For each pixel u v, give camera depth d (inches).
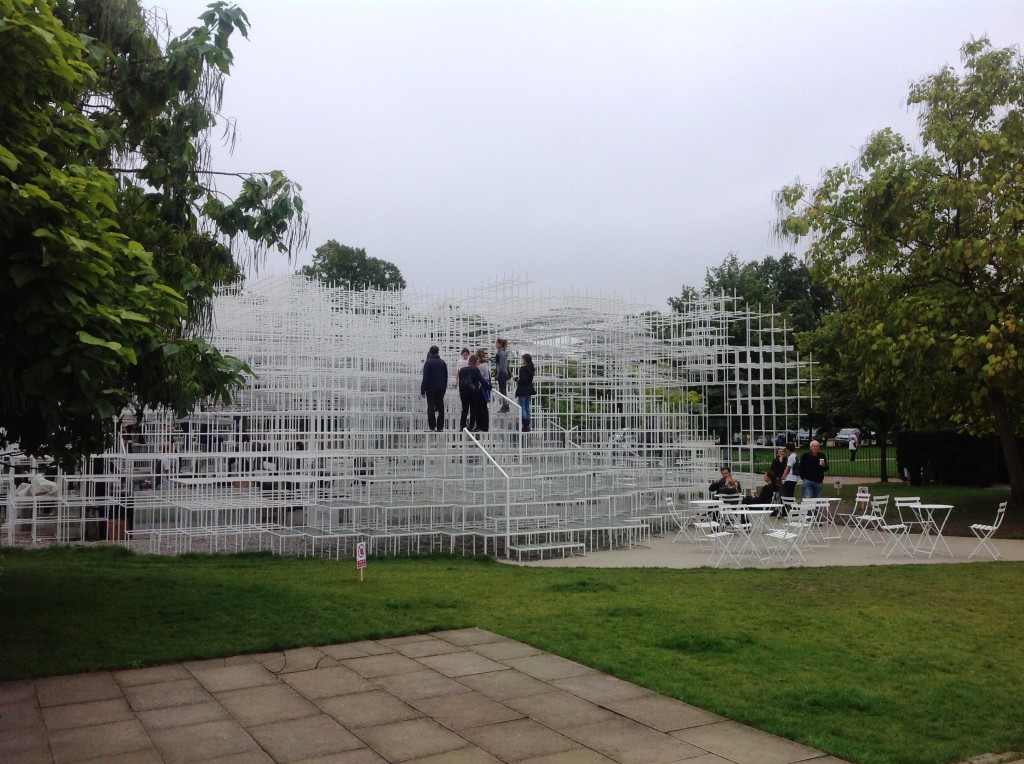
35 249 229.1
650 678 260.4
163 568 480.7
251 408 663.1
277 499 630.5
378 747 206.4
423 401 734.5
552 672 271.4
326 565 504.7
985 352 639.1
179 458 642.8
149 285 297.0
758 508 602.9
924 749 202.1
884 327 725.3
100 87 362.9
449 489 620.4
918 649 297.7
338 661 285.0
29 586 410.3
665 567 498.9
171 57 362.6
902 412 784.3
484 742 209.5
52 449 324.8
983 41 719.7
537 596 394.6
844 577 451.8
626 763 195.5
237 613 349.1
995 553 542.3
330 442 627.5
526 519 584.7
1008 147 668.7
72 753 203.2
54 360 231.5
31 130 248.4
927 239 721.0
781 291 2058.3
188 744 208.8
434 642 311.0
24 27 230.8
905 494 921.5
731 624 335.9
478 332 808.9
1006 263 641.6
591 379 815.1
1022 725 220.1
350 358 714.2
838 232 778.8
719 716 228.4
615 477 710.5
